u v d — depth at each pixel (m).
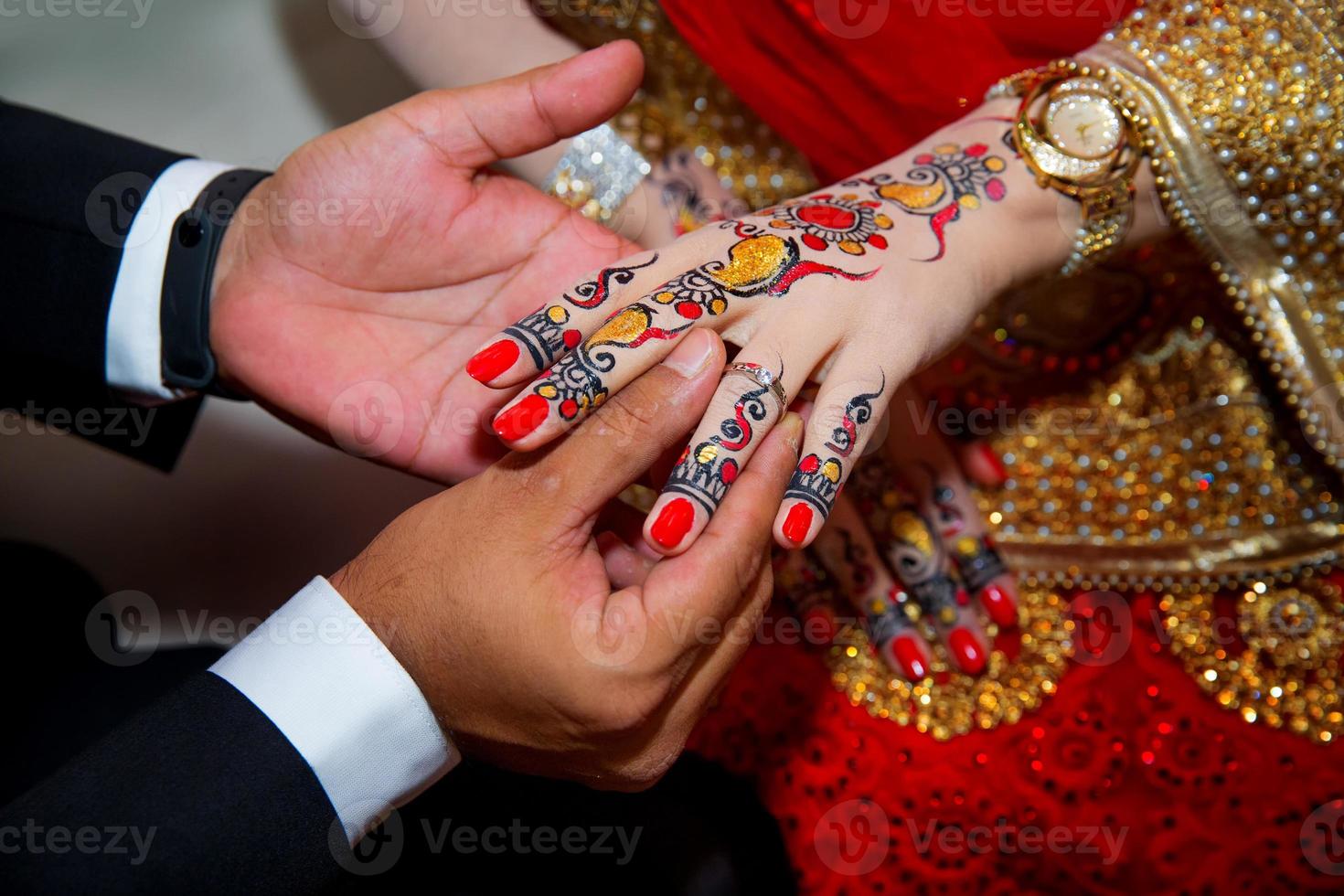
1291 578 0.93
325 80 1.55
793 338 0.66
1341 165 0.76
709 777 0.95
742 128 1.03
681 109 1.03
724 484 0.62
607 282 0.67
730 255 0.69
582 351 0.62
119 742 0.65
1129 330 0.96
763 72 0.91
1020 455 1.00
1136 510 0.98
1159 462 0.97
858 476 0.97
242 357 0.87
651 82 1.01
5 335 0.91
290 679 0.66
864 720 0.96
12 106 0.96
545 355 0.64
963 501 0.97
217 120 1.56
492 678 0.63
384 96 1.55
